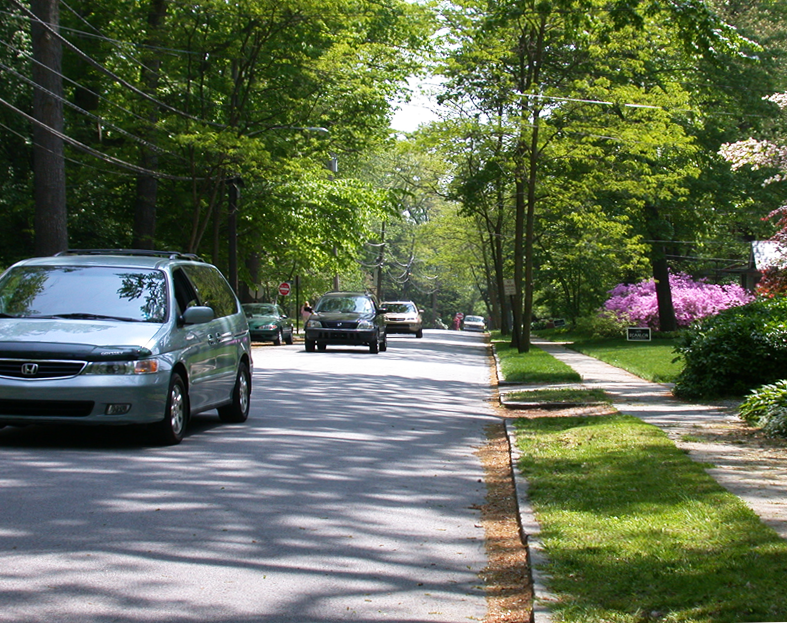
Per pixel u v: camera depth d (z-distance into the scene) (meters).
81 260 11.30
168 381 10.13
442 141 31.77
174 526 6.67
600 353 30.28
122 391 9.67
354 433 12.19
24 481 8.02
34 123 20.02
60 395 9.53
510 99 29.80
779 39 39.75
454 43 30.91
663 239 40.28
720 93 37.44
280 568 5.77
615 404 15.30
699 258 50.59
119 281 10.95
